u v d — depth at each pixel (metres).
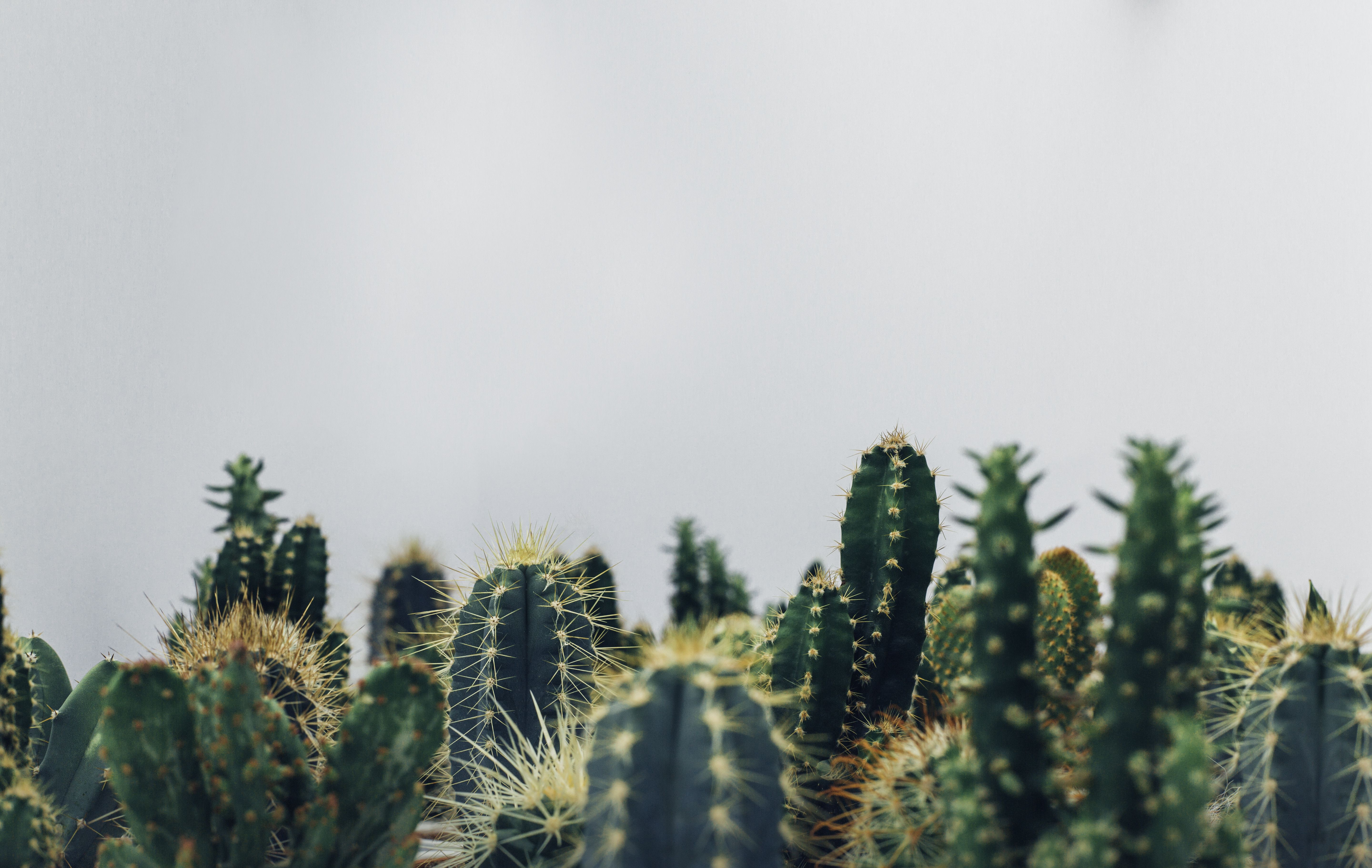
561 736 0.65
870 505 0.68
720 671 0.54
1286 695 0.56
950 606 0.62
